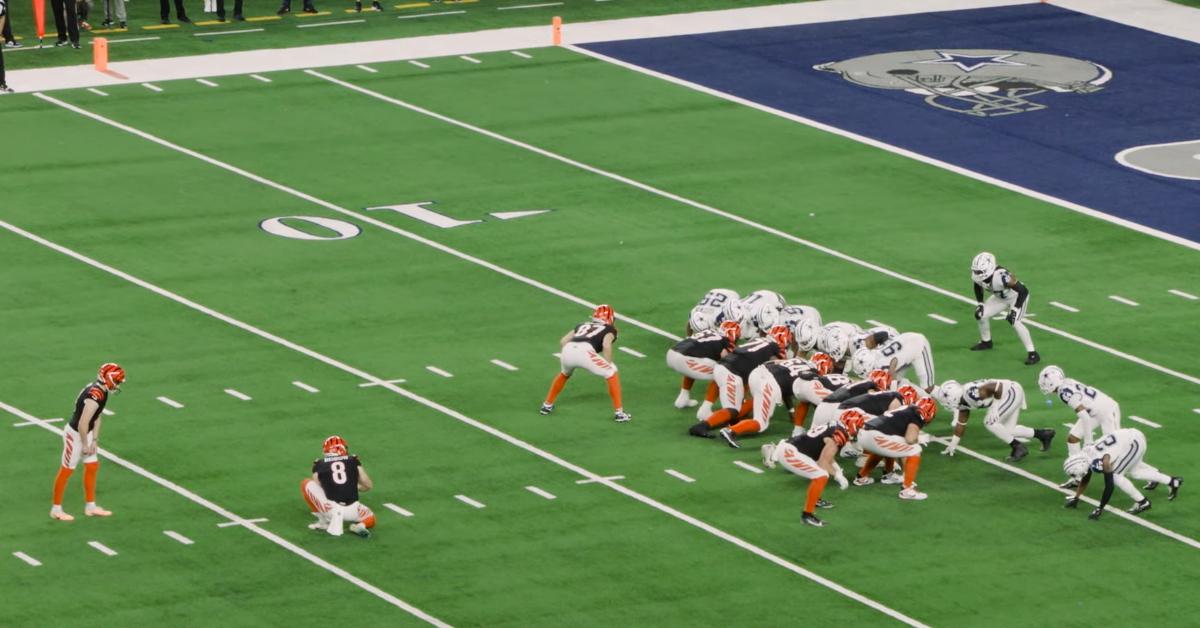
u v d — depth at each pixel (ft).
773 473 136.15
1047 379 136.56
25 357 151.33
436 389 147.64
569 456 137.69
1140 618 118.62
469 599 118.62
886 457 133.39
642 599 119.24
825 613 118.21
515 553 124.36
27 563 121.60
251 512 128.67
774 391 139.74
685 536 127.13
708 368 142.61
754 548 125.90
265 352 153.28
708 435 141.18
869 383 137.49
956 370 153.89
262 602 117.70
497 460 136.77
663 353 155.02
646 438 140.87
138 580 119.96
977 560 125.18
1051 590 121.70
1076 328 161.99
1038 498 133.90
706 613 117.80
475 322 159.94
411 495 131.54
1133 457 130.72
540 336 157.69
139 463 135.03
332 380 148.66
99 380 127.13
